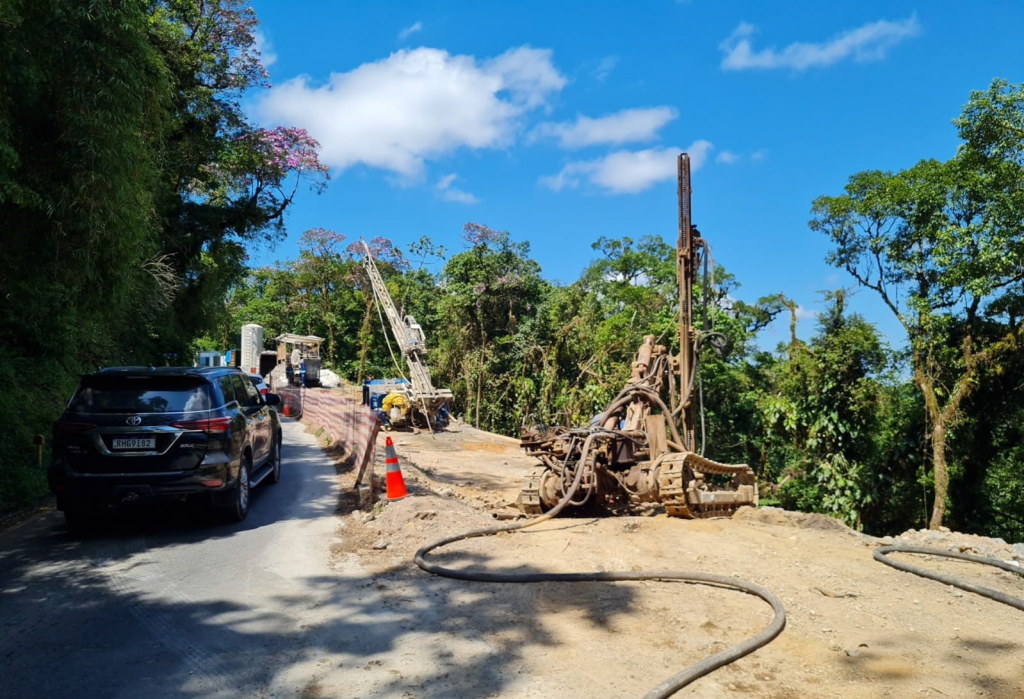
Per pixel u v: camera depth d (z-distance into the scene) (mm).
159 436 7363
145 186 11883
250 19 20875
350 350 46969
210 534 7637
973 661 4184
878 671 4039
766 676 3971
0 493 8906
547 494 8930
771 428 25984
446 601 5348
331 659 4297
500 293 31438
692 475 8914
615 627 4777
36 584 5898
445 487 11164
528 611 5109
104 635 4730
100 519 8305
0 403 11156
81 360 17109
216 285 27078
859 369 23516
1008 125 18312
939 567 6340
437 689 3865
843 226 23594
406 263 48469
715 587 5664
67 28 8477
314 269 49656
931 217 20953
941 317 20938
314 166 24281
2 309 12875
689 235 10766
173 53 19391
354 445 13047
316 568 6305
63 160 8703
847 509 22875
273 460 10805
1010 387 21109
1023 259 18031
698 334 10695
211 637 4684
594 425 9781
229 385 8719
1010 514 22031
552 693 3799
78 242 9484
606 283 44812
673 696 3715
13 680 4023
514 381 29000
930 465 23109
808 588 5605
